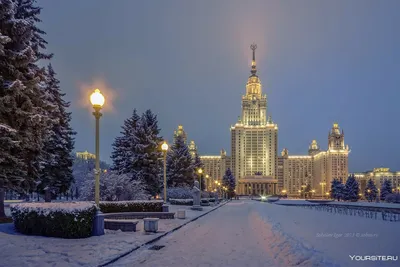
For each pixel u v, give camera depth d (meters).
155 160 48.91
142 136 49.19
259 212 36.53
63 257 10.21
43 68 24.62
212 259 10.76
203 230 19.30
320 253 10.88
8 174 19.31
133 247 12.22
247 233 17.77
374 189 154.62
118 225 17.16
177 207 43.81
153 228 16.47
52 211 14.15
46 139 22.78
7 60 19.83
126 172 47.72
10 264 9.16
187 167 68.38
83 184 32.38
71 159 38.59
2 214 20.86
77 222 13.98
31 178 21.78
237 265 9.87
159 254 11.60
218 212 39.09
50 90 35.81
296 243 12.97
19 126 19.78
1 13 19.42
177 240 15.09
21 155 20.70
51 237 13.96
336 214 33.31
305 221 23.98
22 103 20.11
